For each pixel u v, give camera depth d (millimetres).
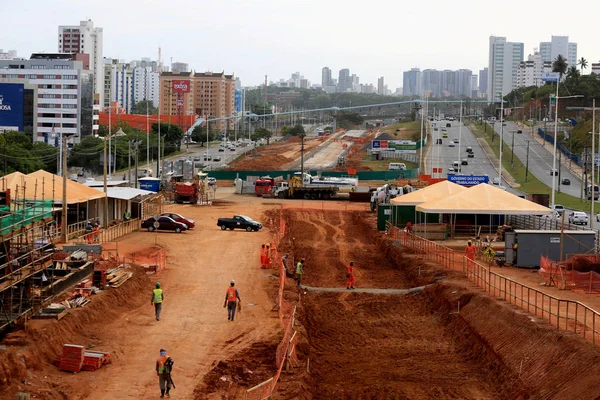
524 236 55312
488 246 59750
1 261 34125
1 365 27594
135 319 39594
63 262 42062
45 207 42969
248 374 31969
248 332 37844
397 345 40375
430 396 32281
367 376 35062
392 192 101000
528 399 30281
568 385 29156
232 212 97250
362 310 47719
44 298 35594
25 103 197500
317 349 39156
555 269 48156
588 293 44500
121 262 50656
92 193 69875
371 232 81250
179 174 135625
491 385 33719
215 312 41719
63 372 30531
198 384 29984
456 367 36625
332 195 123062
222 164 186625
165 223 75125
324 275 58219
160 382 28406
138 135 189125
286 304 44500
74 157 162125
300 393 29922
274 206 107812
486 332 38688
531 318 36812
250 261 58656
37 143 161875
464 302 44938
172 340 36031
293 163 193875
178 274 52438
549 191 132875
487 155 195875
